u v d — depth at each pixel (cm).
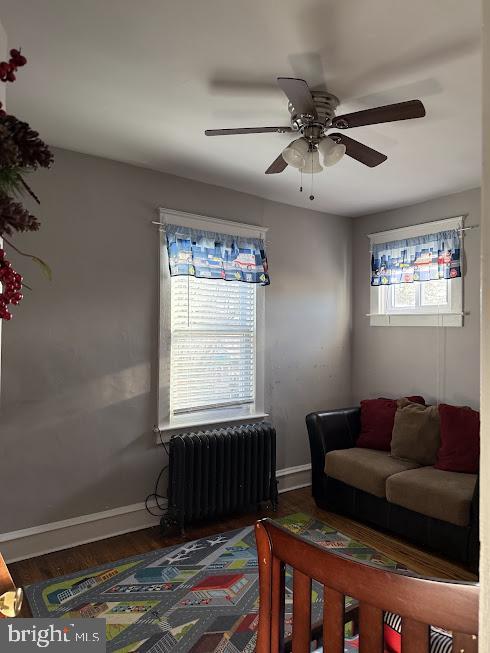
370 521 334
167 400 343
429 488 292
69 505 301
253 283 393
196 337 364
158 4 164
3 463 278
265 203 405
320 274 446
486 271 60
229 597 245
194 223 357
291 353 423
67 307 301
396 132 269
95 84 219
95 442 312
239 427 362
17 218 72
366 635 83
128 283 326
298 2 163
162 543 307
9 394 280
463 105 236
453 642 74
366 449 376
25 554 284
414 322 412
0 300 76
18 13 169
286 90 185
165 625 222
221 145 292
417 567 279
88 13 169
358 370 466
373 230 455
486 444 60
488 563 58
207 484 329
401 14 168
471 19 171
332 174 342
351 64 200
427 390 402
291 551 95
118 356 321
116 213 321
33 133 73
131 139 284
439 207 398
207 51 192
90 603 238
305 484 429
